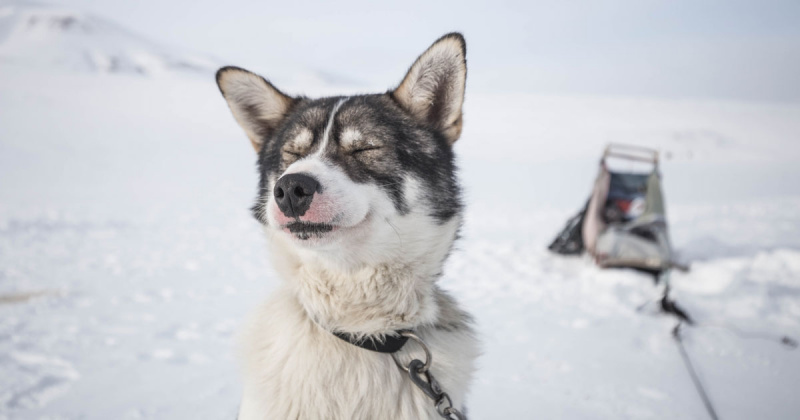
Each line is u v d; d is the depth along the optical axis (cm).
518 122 3762
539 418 284
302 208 171
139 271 579
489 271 593
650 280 532
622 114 4653
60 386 310
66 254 636
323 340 178
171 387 313
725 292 495
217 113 3662
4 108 3048
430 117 228
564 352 368
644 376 331
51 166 1519
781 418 283
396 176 198
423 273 190
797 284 519
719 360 353
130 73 8862
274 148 225
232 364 346
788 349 370
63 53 10344
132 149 2030
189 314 445
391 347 177
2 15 13975
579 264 598
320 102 228
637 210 584
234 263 629
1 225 749
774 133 4056
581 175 1720
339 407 171
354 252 179
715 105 6172
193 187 1288
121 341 380
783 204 1155
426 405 175
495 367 345
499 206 1096
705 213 1003
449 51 219
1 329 394
